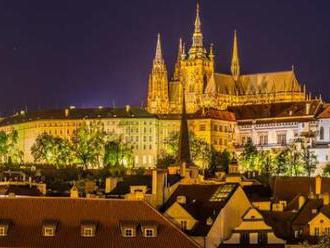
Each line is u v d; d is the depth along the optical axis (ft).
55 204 554.87
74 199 558.56
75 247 532.73
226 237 625.00
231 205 634.02
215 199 644.69
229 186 651.25
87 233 539.70
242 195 642.22
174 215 621.72
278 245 626.64
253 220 628.69
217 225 620.49
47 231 538.47
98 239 538.47
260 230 626.64
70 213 550.36
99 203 556.92
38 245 531.91
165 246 537.24
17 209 550.77
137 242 538.06
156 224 545.44
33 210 550.77
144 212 553.64
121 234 540.93
